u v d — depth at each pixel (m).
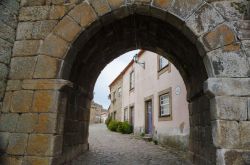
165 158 6.41
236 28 3.32
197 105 5.37
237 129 2.97
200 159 5.07
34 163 3.18
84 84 5.67
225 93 3.09
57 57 3.52
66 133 4.67
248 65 3.18
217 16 3.39
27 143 3.24
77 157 5.72
